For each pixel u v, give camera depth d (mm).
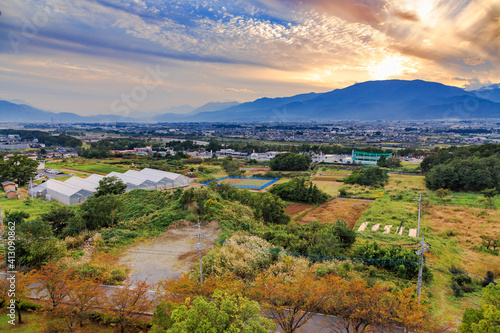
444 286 29594
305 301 19625
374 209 61594
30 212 53094
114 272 28562
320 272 28531
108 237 38125
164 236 39344
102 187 62812
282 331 20875
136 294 21609
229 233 39781
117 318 20500
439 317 24016
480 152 107125
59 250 31297
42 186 71562
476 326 16562
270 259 31328
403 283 29594
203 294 20719
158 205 50375
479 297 27594
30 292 23188
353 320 19484
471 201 66875
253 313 15789
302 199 72688
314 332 20422
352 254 35938
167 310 18531
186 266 31344
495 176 76812
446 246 40031
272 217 53500
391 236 43938
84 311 20891
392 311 18859
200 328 14219
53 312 19953
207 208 45219
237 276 27062
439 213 57656
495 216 54688
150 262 32312
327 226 45031
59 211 42156
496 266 33938
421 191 80125
